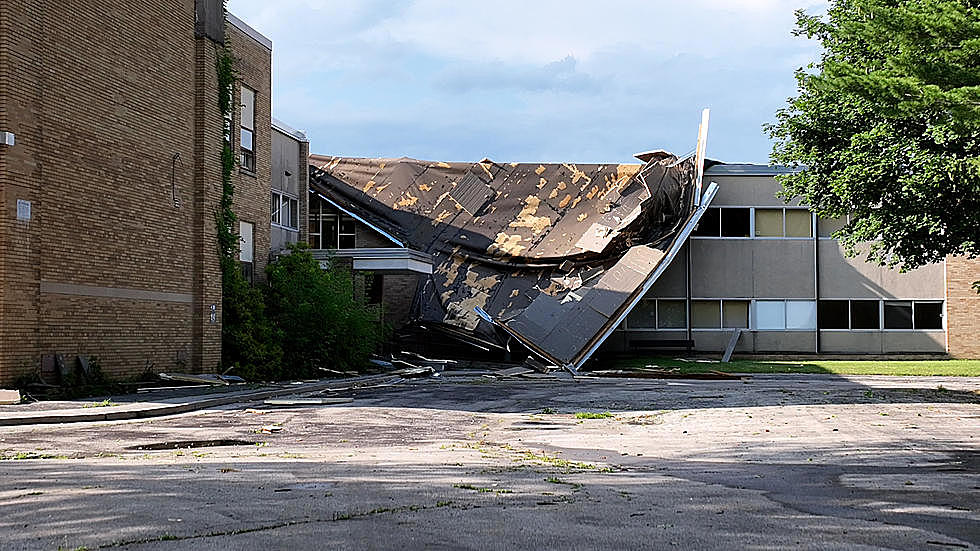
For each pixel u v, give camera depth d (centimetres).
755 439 1587
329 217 4978
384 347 4081
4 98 2155
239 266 3141
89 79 2444
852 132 2525
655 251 4469
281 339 3198
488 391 2788
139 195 2650
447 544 708
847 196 2481
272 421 1853
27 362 2217
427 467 1164
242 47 3353
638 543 724
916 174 2241
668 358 4662
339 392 2698
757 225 4894
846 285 4872
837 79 1625
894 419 1931
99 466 1139
